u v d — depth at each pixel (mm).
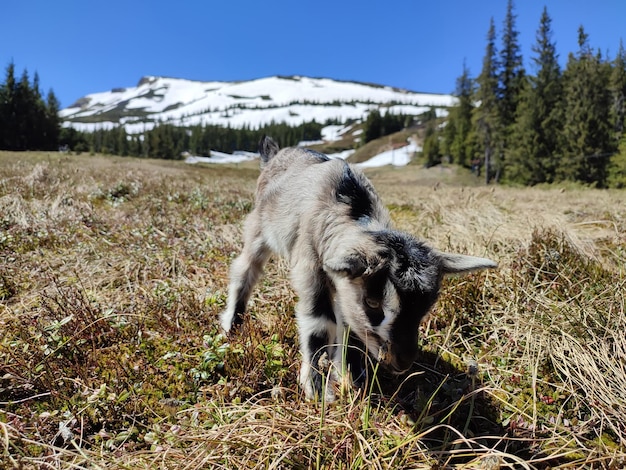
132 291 970
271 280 1085
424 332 866
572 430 629
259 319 908
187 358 738
